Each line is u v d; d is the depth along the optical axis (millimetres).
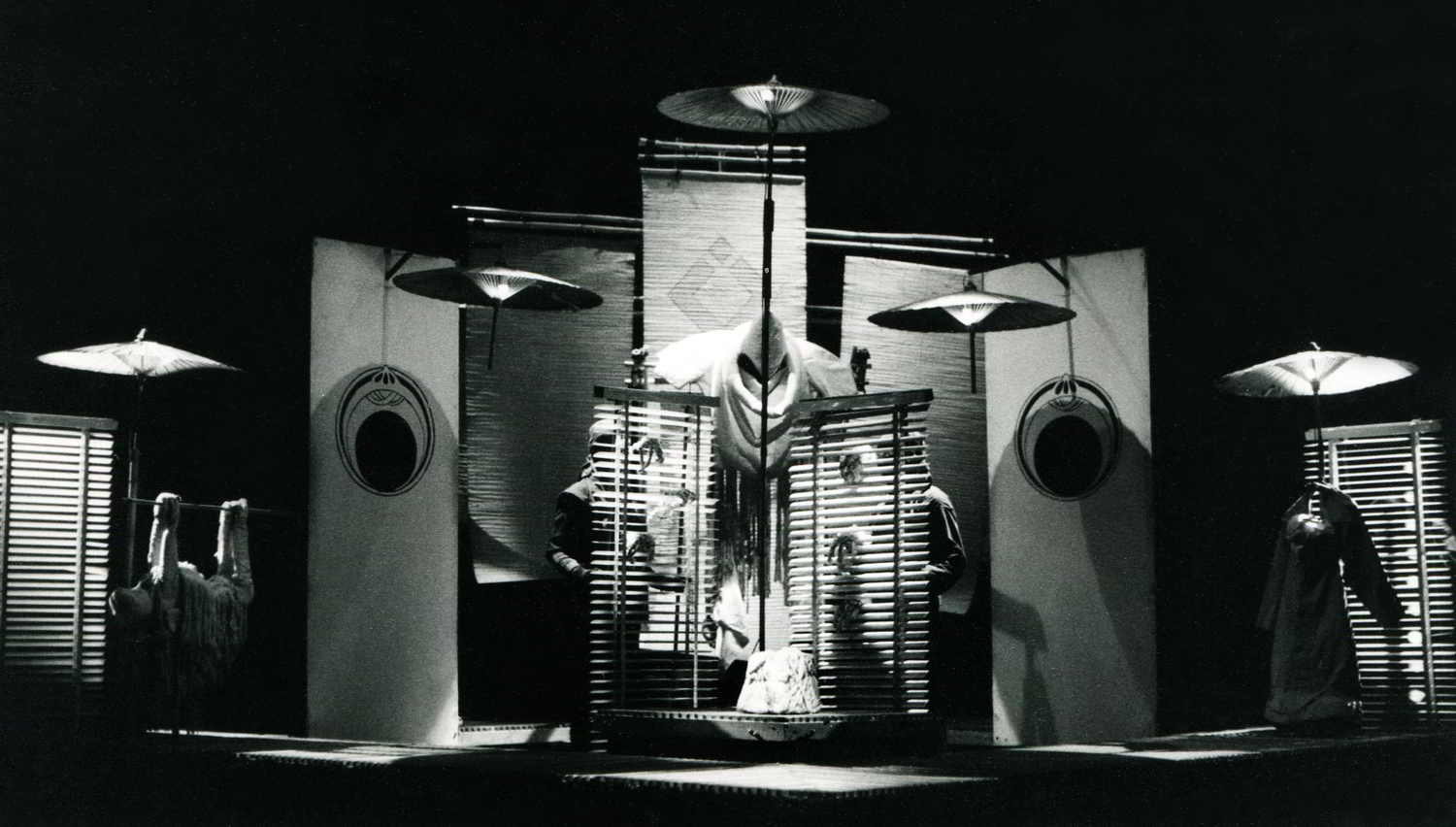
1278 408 11281
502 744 9727
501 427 9844
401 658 9352
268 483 10781
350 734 9117
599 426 8711
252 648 10617
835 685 8234
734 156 10617
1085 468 10336
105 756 7805
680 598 8703
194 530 10797
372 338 9477
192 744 7957
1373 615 8906
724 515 8844
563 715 10836
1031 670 9719
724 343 9125
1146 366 9664
